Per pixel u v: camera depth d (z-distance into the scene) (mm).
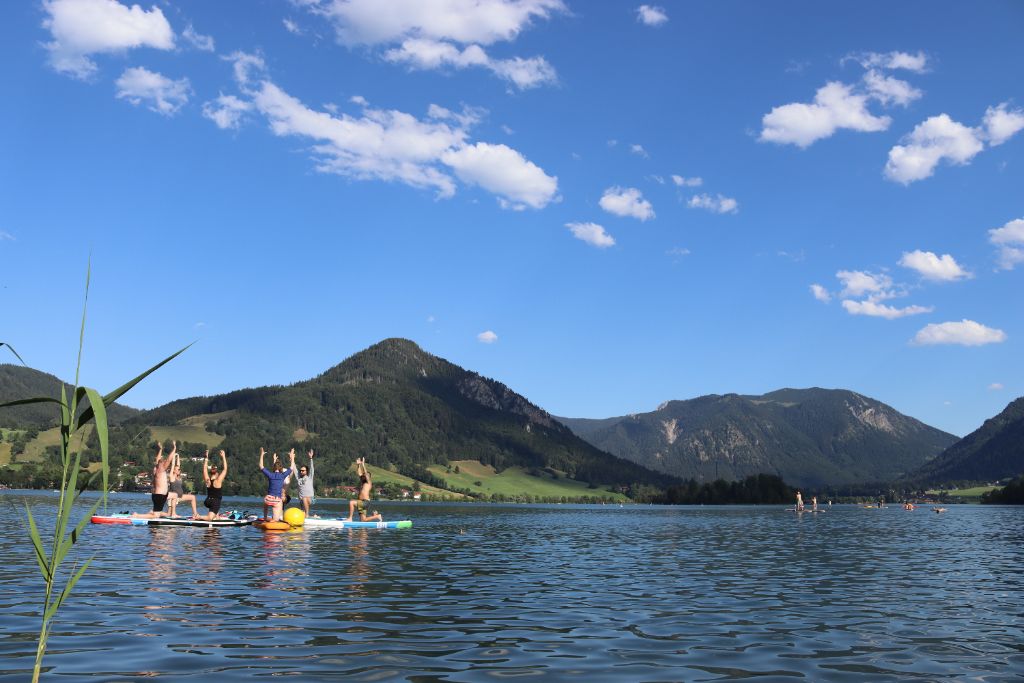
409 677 7789
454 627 10828
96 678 7430
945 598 14766
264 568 17547
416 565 19766
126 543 23078
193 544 23312
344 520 37500
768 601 14172
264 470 32531
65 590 4832
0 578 14641
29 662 8023
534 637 10227
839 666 8648
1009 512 109625
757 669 8469
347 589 14469
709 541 34062
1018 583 17500
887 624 11625
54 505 55812
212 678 7520
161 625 10297
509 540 32938
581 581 17234
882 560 24062
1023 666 8680
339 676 7727
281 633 9945
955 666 8672
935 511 115750
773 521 65125
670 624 11477
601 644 9820
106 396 4848
